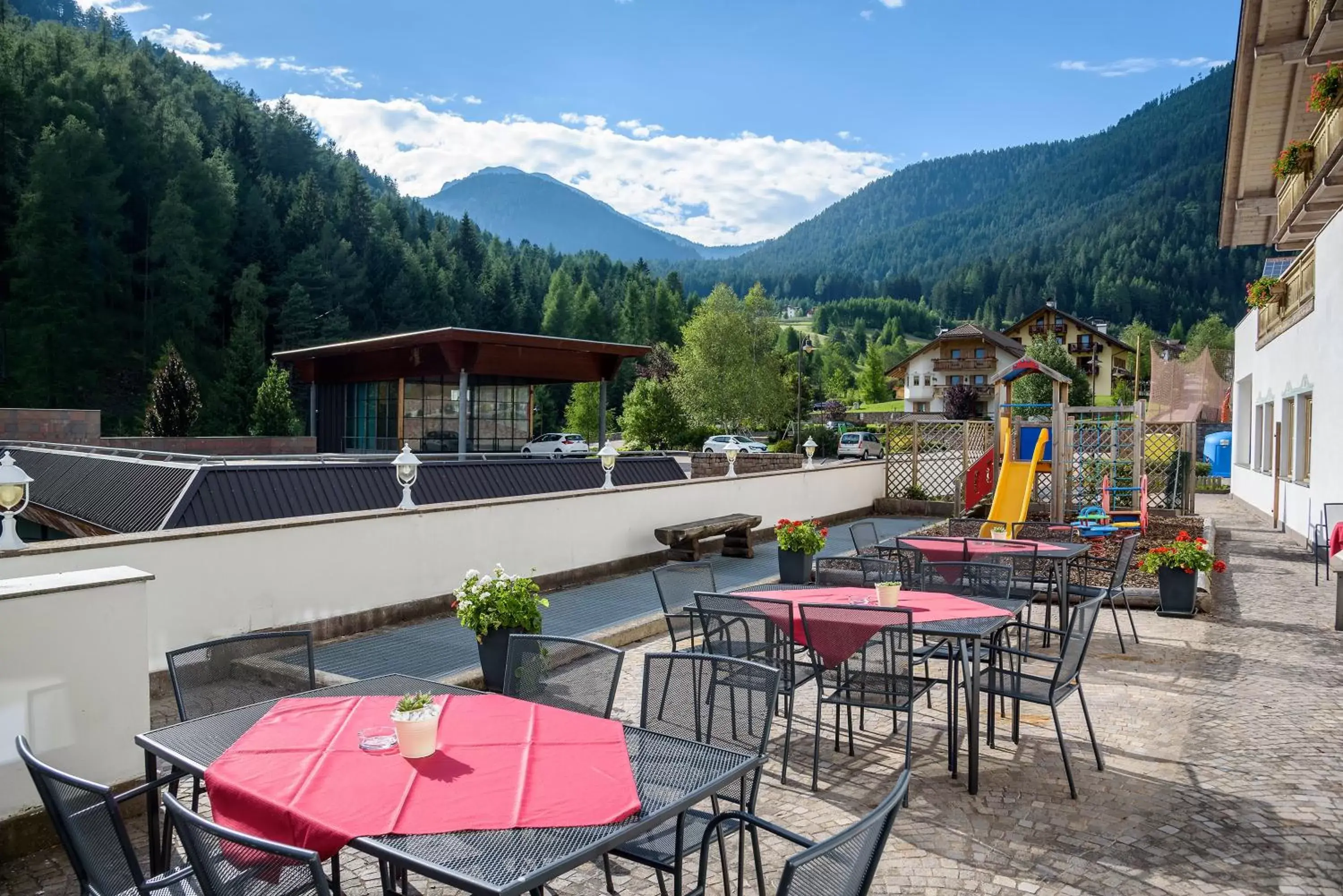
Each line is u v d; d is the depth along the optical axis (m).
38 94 63.84
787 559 10.25
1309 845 3.96
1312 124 17.89
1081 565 9.71
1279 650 7.64
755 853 3.29
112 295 63.34
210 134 87.69
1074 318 83.19
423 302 88.06
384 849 2.28
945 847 3.95
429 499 11.46
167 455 11.15
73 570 5.91
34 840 3.93
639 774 2.81
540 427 63.22
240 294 65.19
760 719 3.48
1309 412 15.13
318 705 3.55
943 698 6.38
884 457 19.56
